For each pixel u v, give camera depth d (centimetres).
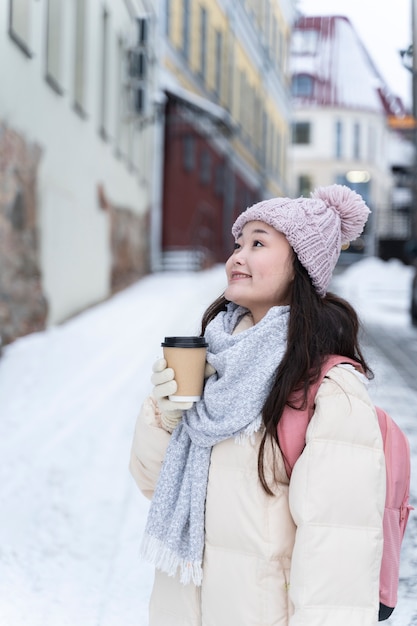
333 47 5397
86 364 942
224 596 191
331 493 179
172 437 209
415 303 1524
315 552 176
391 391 835
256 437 194
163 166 2077
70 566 429
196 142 2303
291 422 192
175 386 193
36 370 887
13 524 483
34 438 659
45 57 1071
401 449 200
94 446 644
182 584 202
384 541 196
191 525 196
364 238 3762
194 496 197
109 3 1462
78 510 511
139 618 368
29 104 1012
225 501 193
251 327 200
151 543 202
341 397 186
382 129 5381
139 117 1678
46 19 1070
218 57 2644
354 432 183
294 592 177
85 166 1323
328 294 216
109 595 393
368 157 5228
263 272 206
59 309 1183
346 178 5169
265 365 193
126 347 1055
